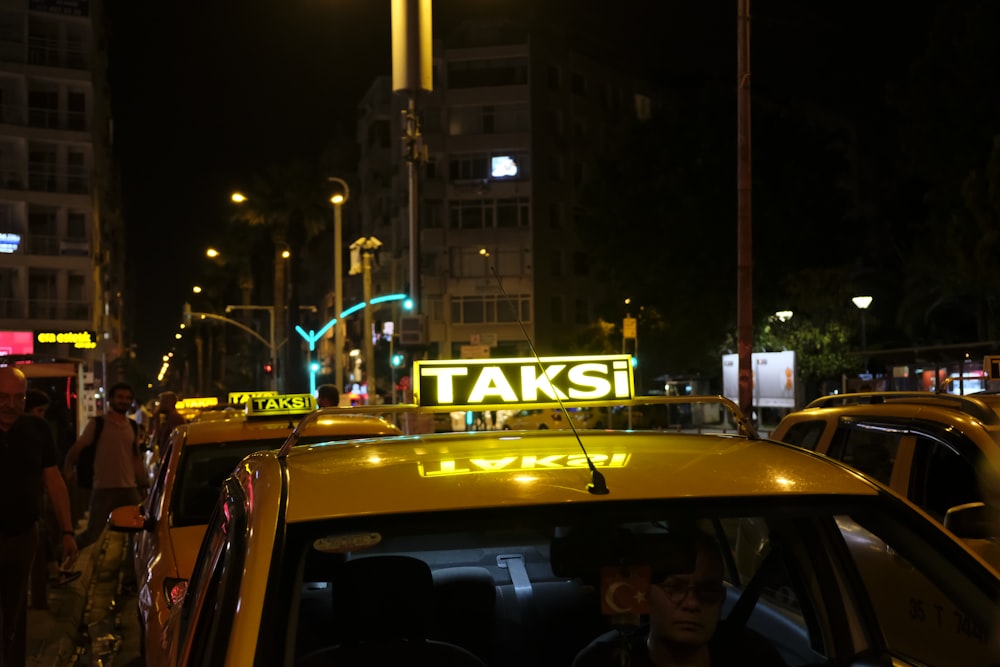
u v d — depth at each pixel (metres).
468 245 67.81
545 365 3.46
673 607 2.67
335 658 2.64
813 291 46.06
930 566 2.44
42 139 59.88
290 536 2.33
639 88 75.25
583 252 70.38
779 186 51.19
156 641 5.12
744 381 19.48
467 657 2.66
